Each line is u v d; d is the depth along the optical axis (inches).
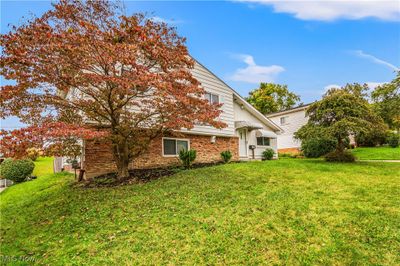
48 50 271.7
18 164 670.5
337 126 550.0
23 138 252.1
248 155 772.6
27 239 232.8
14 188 560.7
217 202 271.6
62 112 359.9
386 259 161.9
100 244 203.2
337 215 225.6
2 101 292.7
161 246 192.1
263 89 1814.7
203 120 371.2
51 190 426.9
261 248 181.3
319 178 371.9
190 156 515.5
